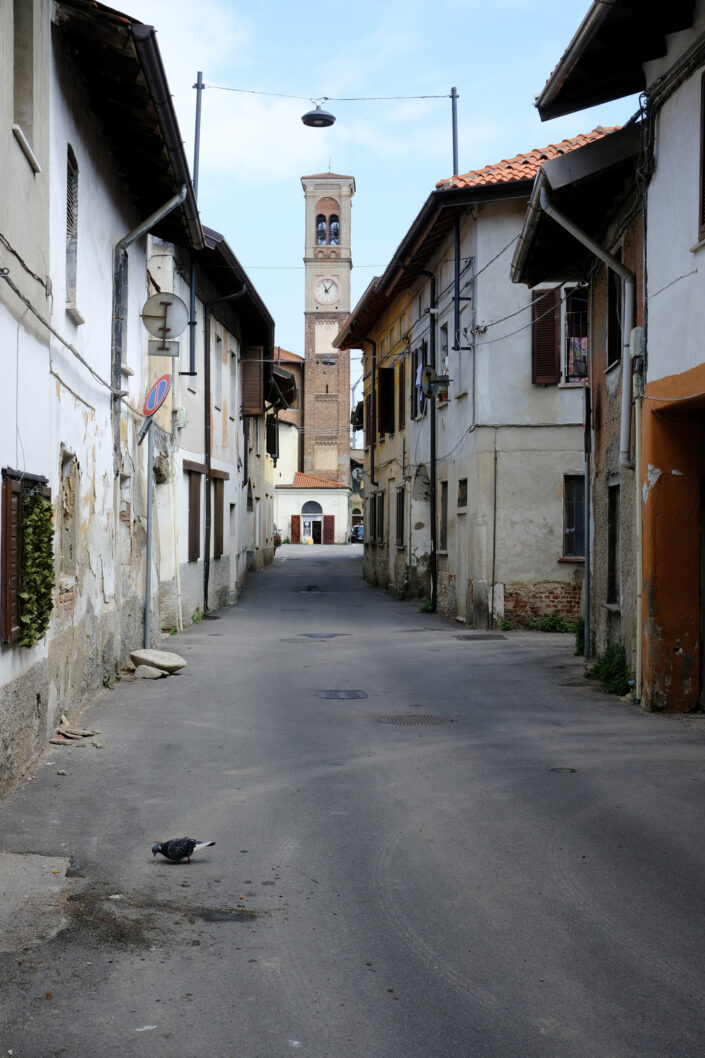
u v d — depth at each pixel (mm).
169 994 4340
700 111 9578
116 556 12898
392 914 5320
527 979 4512
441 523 25078
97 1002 4250
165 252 18750
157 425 17703
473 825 6973
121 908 5332
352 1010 4207
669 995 4352
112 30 9484
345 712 11359
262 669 14711
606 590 14508
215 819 7078
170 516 19500
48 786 7746
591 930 5090
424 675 14281
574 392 20672
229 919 5234
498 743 9680
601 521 14773
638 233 11969
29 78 8242
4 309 7160
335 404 86438
